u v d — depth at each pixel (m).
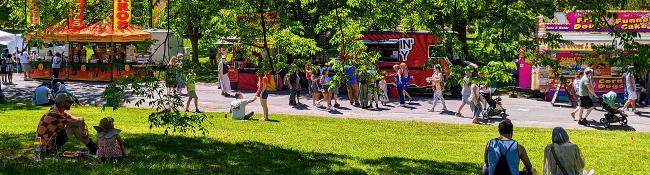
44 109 20.80
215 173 10.15
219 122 18.20
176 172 10.07
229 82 27.06
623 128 19.08
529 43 10.48
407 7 13.39
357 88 23.61
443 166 12.15
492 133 17.48
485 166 8.56
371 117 20.80
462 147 15.07
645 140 16.36
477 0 11.47
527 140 16.08
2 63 31.03
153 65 11.80
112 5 28.44
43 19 15.01
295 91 23.66
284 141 14.83
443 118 20.81
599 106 23.91
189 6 14.80
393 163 12.20
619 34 9.34
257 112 21.50
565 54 24.45
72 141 12.58
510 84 28.58
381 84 23.20
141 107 21.55
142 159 11.05
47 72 33.22
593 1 10.03
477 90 19.47
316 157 12.48
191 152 12.27
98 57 33.81
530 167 8.53
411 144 15.32
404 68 24.03
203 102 24.33
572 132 17.81
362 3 14.29
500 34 10.74
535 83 26.12
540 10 14.09
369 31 27.28
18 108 21.00
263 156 12.22
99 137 10.84
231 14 14.46
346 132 17.08
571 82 24.05
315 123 18.73
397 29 24.69
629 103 22.48
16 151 11.52
